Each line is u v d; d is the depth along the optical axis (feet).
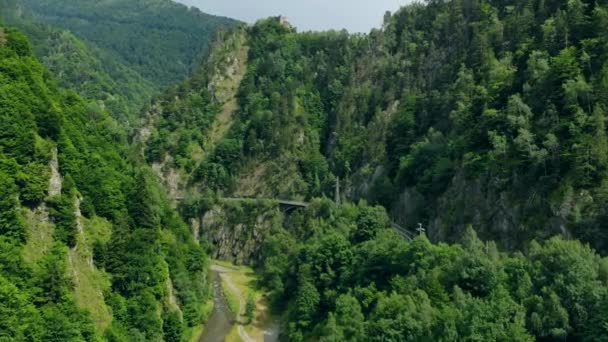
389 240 379.14
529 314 256.11
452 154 463.83
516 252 327.26
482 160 409.08
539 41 474.08
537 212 351.67
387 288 342.03
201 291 444.55
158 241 377.71
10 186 273.54
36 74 375.04
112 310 302.45
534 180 363.15
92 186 342.64
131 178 413.59
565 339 243.81
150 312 320.29
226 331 423.64
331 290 387.75
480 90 485.15
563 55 400.47
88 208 327.26
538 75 418.92
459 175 428.56
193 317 398.62
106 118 561.43
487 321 249.34
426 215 454.81
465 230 392.06
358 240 445.37
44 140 314.76
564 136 362.12
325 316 378.53
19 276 255.70
